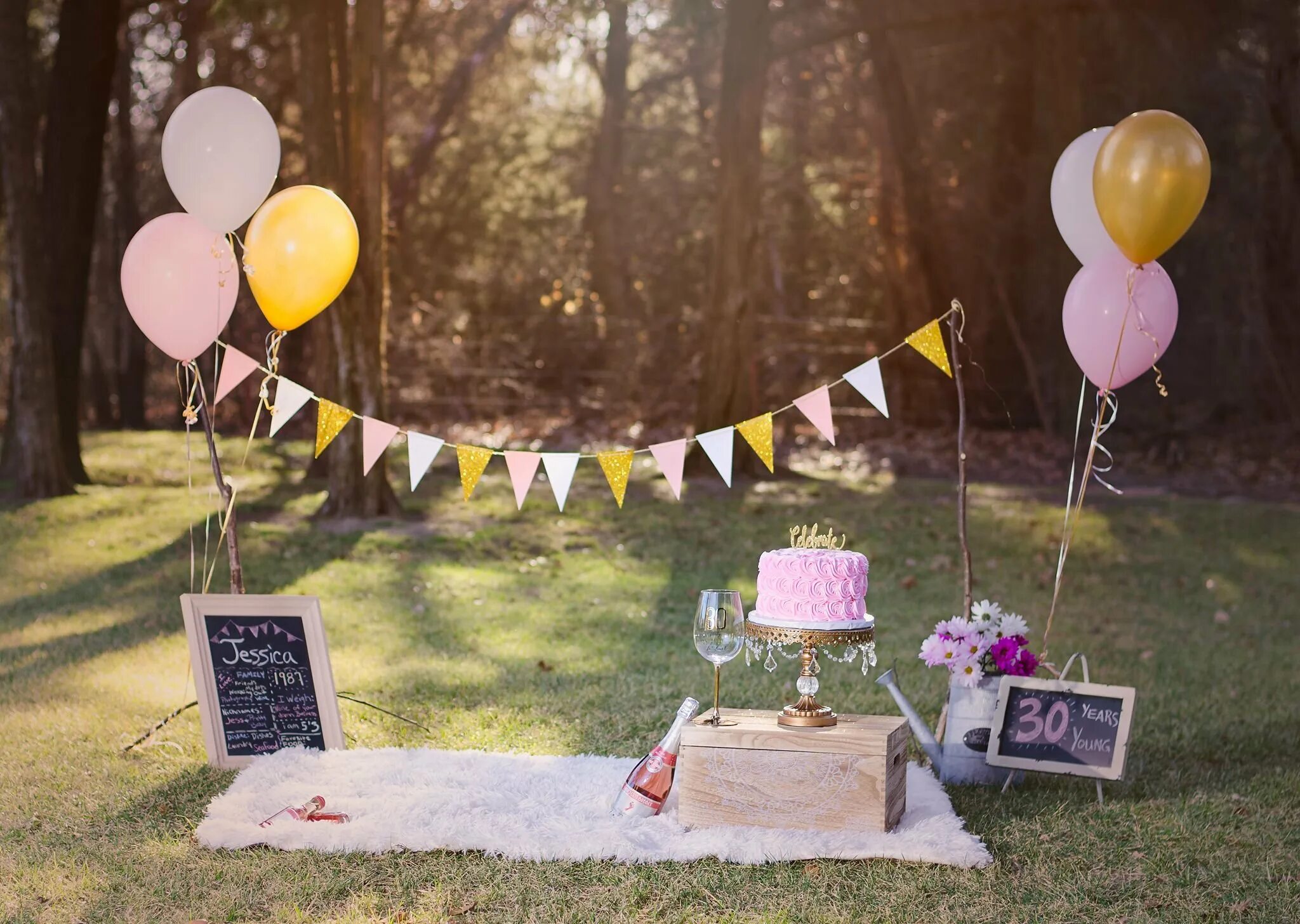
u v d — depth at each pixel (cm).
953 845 329
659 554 845
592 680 521
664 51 2047
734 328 1212
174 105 1870
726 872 318
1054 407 1647
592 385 1814
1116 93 1606
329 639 588
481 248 2127
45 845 330
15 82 1007
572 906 297
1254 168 1622
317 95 871
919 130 1656
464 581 741
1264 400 1675
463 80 1831
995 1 1340
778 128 2083
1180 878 322
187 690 488
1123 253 376
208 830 333
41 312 1033
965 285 1725
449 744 429
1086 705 393
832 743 341
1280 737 460
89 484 1114
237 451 1344
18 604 660
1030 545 898
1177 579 805
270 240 391
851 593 355
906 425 1694
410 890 304
